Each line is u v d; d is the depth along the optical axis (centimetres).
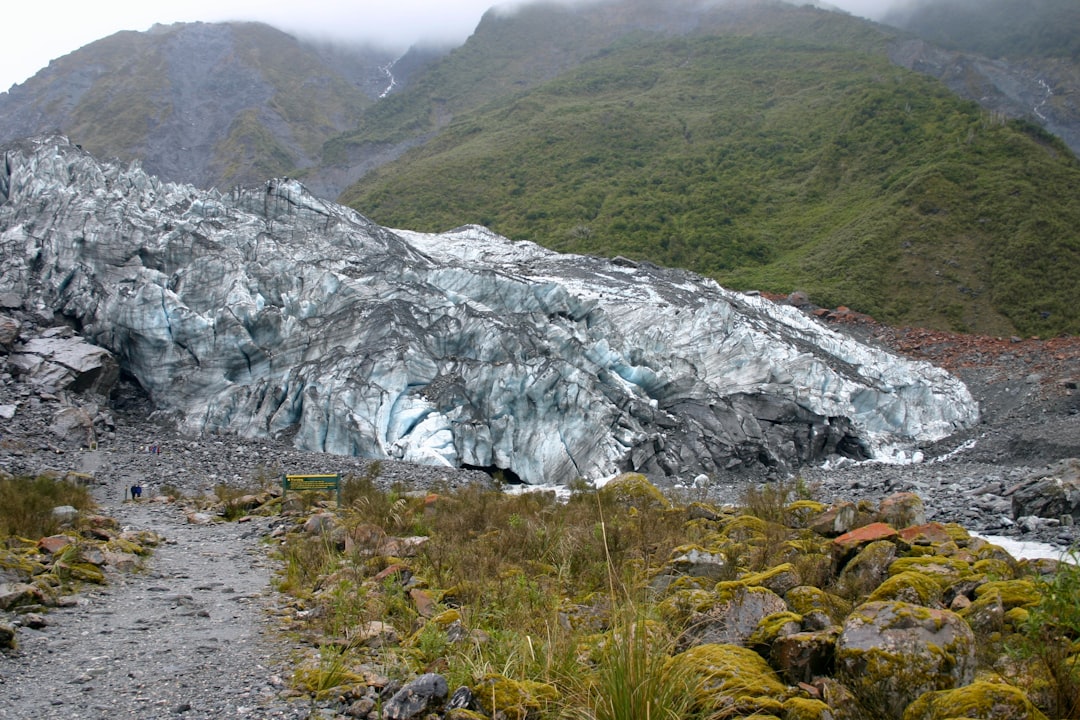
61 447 3072
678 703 712
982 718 647
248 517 2148
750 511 1877
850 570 1230
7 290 3912
